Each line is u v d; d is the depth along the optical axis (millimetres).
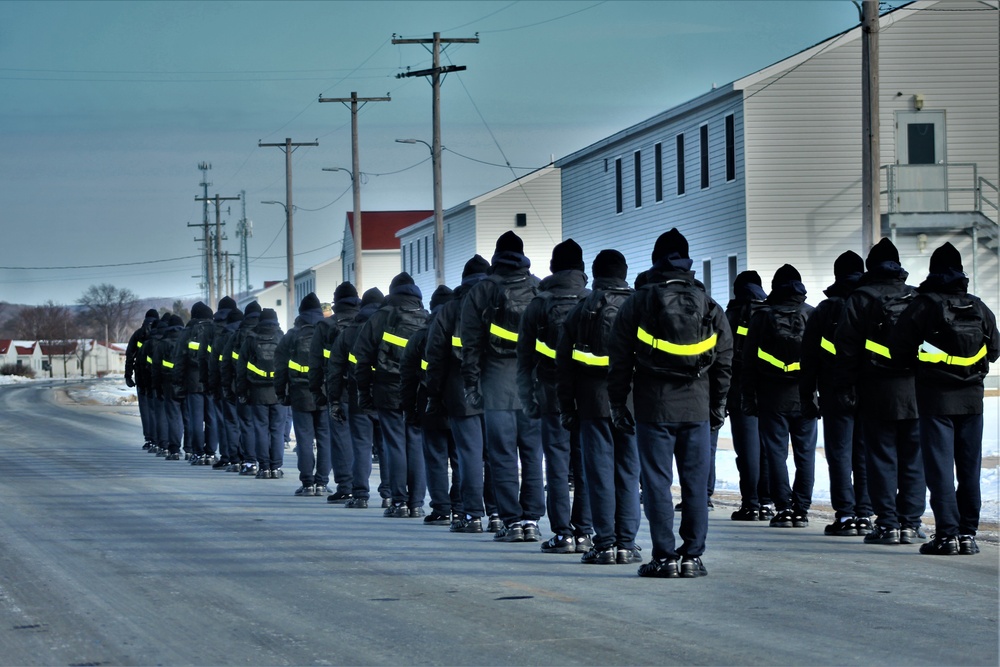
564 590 15953
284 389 28969
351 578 17156
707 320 16156
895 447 19734
